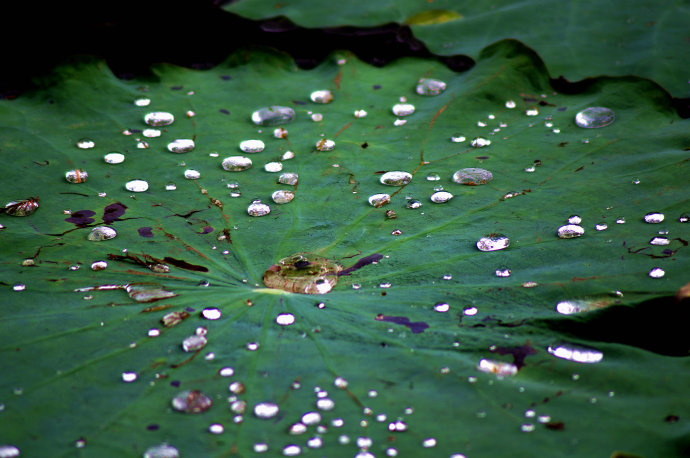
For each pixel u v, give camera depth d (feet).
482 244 4.25
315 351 4.09
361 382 4.04
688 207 4.29
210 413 4.00
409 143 4.51
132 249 4.25
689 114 4.58
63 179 4.39
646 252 4.21
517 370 4.06
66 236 4.26
